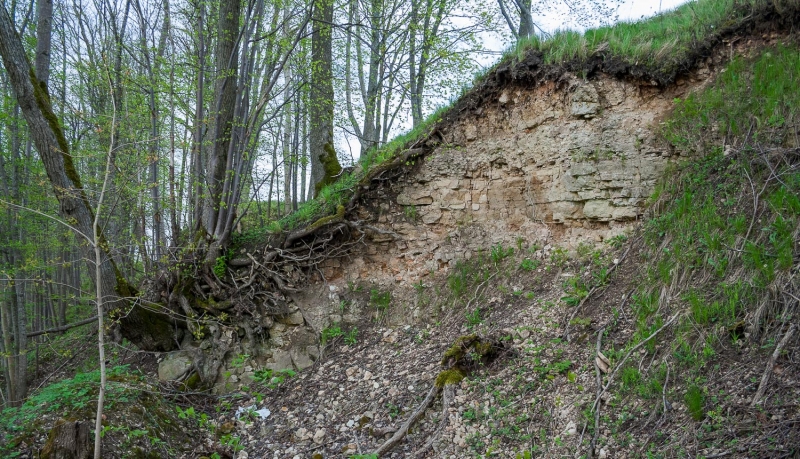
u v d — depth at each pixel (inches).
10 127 400.8
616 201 260.5
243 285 304.5
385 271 313.0
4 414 207.0
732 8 275.9
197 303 304.0
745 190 207.5
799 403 129.5
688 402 146.3
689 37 272.7
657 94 269.7
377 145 435.8
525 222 291.6
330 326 298.7
